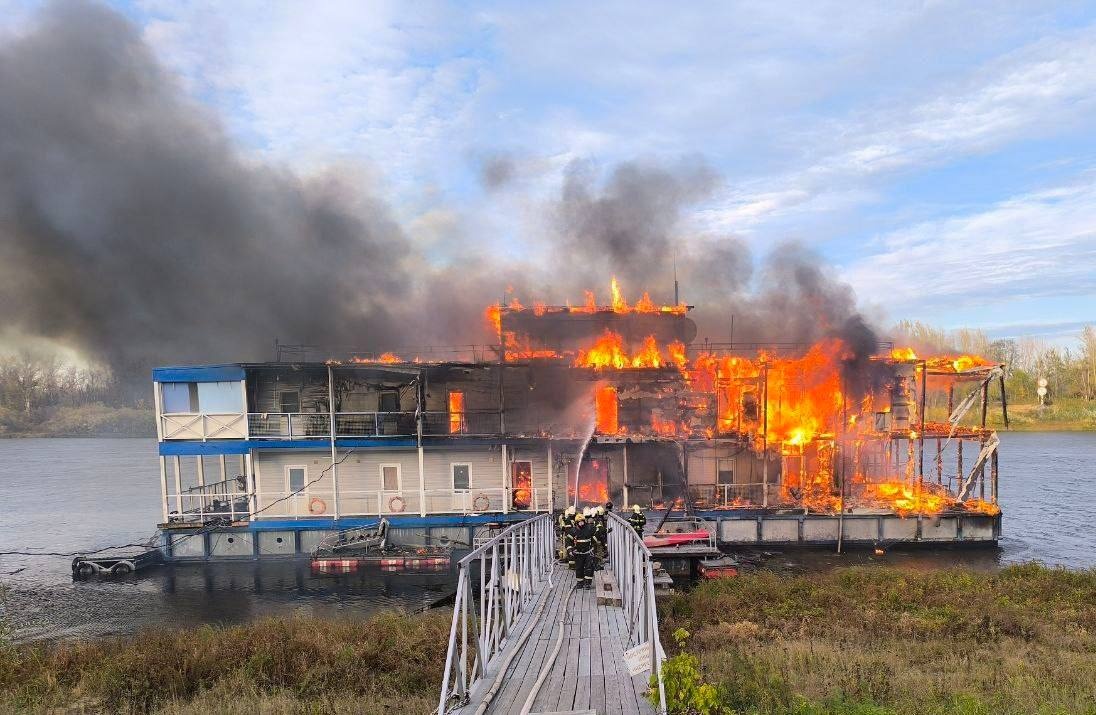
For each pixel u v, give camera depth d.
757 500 31.97
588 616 12.02
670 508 29.31
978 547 30.64
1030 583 20.08
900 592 19.19
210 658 14.21
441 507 29.94
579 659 9.61
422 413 29.83
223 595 25.62
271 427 29.75
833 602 18.19
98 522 43.31
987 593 19.11
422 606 23.66
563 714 7.48
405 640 14.88
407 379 31.48
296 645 14.70
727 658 12.73
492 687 8.41
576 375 32.44
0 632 20.17
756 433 31.98
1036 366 122.88
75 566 28.00
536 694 8.17
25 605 24.94
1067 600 18.52
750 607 17.95
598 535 14.95
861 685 11.13
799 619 16.67
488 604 9.84
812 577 22.55
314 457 29.64
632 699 8.06
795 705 9.63
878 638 15.13
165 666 13.84
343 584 26.56
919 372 34.41
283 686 12.78
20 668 14.64
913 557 29.36
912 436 32.03
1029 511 41.91
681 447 30.94
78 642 17.30
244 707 11.66
